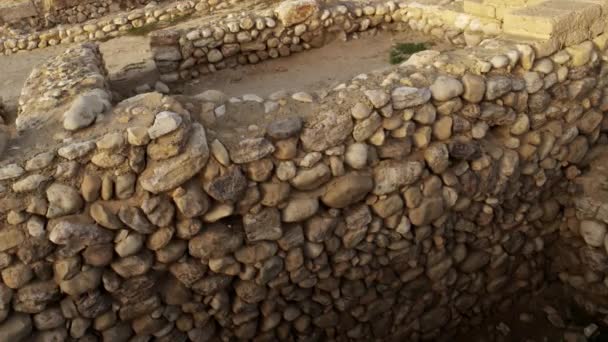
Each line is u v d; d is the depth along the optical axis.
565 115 4.82
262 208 3.75
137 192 3.41
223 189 3.54
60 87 4.36
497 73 4.42
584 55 4.75
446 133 4.23
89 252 3.36
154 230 3.48
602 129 5.10
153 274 3.59
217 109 3.93
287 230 3.87
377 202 4.10
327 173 3.84
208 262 3.70
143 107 3.70
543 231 5.10
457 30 6.54
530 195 4.84
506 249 4.93
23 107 4.18
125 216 3.36
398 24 7.36
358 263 4.23
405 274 4.49
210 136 3.62
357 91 4.04
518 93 4.50
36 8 11.82
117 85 6.89
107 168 3.36
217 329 4.04
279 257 3.90
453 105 4.22
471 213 4.56
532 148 4.70
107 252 3.40
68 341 3.50
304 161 3.75
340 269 4.19
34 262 3.28
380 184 4.01
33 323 3.40
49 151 3.37
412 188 4.18
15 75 8.69
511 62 4.45
